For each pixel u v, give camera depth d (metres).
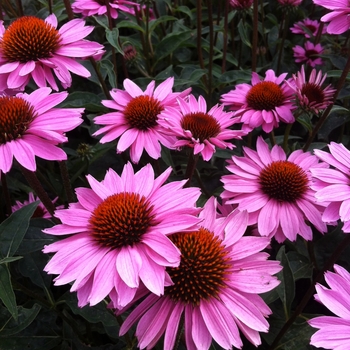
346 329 0.22
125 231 0.23
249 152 0.39
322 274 0.29
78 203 0.27
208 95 0.54
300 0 0.56
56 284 0.22
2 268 0.26
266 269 0.24
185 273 0.23
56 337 0.35
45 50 0.36
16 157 0.28
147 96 0.39
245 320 0.22
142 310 0.23
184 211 0.24
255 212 0.35
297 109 0.42
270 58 0.70
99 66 0.47
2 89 0.36
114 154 0.50
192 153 0.34
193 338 0.22
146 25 0.57
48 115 0.30
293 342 0.32
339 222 0.39
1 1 0.62
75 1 0.55
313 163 0.38
